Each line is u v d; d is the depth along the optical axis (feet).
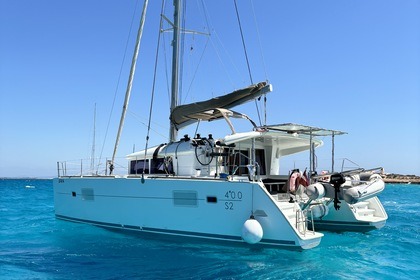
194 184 24.66
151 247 25.63
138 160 32.89
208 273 19.53
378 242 27.68
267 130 25.12
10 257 23.54
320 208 27.66
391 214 51.34
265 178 28.63
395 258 23.02
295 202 24.44
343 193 25.41
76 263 22.00
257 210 22.41
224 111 27.55
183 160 28.76
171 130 33.04
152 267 20.86
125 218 28.60
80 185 32.65
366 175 27.40
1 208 60.70
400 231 32.73
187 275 19.27
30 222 40.24
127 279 18.80
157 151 30.73
